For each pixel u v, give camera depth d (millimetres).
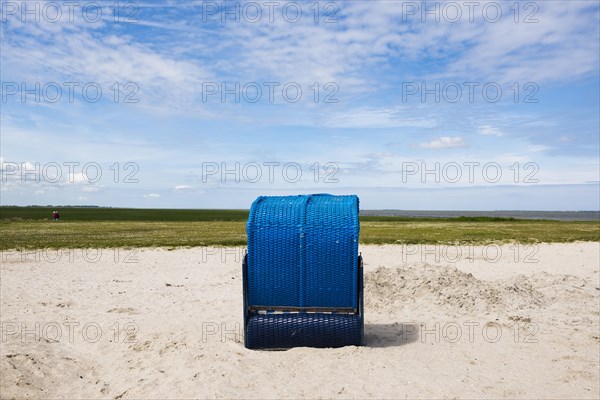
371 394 6684
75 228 43750
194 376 7184
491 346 9000
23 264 19688
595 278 16969
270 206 8891
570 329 10195
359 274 8695
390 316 11336
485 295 12414
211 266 19703
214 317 11297
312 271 8633
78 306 12484
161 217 87438
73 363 8273
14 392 6980
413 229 43812
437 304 12070
